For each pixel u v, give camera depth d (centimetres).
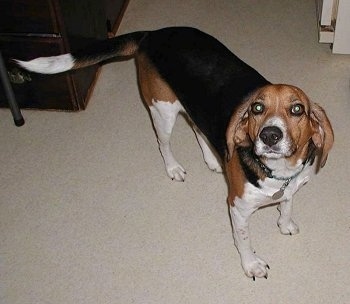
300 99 205
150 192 311
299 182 238
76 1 332
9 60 330
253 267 265
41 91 351
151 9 436
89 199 310
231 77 250
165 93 276
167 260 278
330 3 363
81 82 353
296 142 207
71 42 330
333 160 312
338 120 335
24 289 271
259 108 207
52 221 300
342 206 292
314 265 269
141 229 293
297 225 285
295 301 257
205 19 422
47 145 342
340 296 256
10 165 332
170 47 270
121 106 363
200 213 297
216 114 247
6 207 309
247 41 398
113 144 340
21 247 289
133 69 388
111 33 412
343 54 380
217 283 267
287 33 402
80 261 281
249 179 229
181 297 263
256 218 292
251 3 432
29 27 316
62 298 267
